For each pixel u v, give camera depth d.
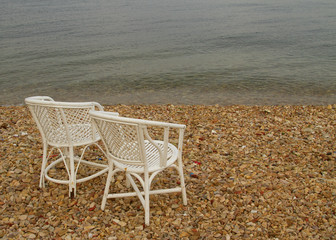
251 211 3.25
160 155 2.91
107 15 35.38
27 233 2.88
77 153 4.76
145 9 41.97
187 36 22.31
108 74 12.79
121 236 2.86
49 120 3.36
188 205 3.38
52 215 3.18
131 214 3.20
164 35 22.75
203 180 3.96
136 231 2.93
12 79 12.09
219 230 2.95
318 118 6.87
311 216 3.16
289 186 3.76
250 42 20.08
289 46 18.69
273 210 3.27
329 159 4.56
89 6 46.78
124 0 59.44
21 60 15.45
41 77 12.39
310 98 9.46
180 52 17.38
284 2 50.91
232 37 21.78
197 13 36.72
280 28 25.39
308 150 4.95
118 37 22.05
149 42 20.30
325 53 16.53
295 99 9.38
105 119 2.76
